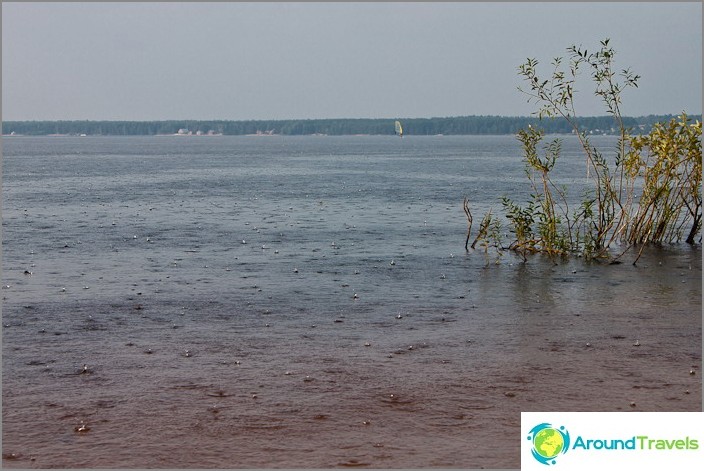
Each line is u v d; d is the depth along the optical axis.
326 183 45.06
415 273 16.55
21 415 8.24
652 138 19.34
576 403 8.53
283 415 8.20
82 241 21.48
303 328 11.86
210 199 34.56
